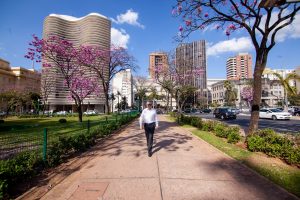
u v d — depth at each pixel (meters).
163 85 30.23
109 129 14.00
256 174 5.62
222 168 6.15
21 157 5.55
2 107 61.47
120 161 6.90
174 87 29.73
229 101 88.38
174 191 4.55
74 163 6.76
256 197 4.28
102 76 28.64
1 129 6.44
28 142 8.35
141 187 4.75
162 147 9.22
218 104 100.12
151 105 7.84
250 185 4.88
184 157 7.42
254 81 9.80
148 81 68.56
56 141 7.40
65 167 6.33
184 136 12.57
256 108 9.62
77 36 29.42
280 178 5.20
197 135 12.73
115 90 95.50
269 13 9.16
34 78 65.50
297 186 4.74
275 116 30.88
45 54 20.22
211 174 5.64
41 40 19.45
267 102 91.38
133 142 10.51
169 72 29.25
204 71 28.38
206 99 87.25
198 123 16.84
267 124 23.08
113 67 29.80
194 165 6.45
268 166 6.11
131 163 6.65
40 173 5.77
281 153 6.86
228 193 4.46
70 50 21.28
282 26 9.26
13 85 67.25
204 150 8.60
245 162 6.61
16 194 4.49
